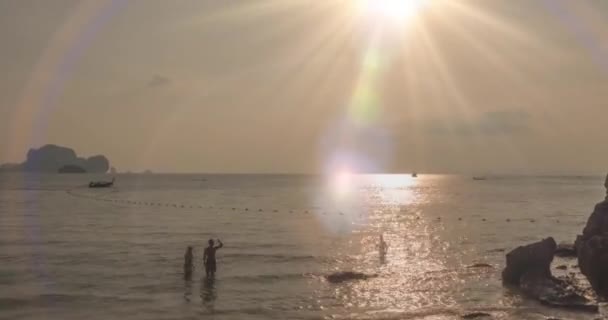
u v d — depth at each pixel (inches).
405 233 2591.0
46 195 6264.8
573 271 1481.3
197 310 1103.0
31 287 1302.9
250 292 1264.8
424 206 4773.6
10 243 2128.4
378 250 1969.7
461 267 1592.0
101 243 2145.7
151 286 1323.8
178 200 5615.2
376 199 5999.0
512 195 6968.5
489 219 3427.7
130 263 1656.0
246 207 4633.4
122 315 1063.6
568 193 7519.7
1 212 3831.2
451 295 1233.4
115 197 6053.2
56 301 1169.4
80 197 5954.7
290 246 2079.2
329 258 1769.2
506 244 2166.6
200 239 2313.0
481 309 1110.4
